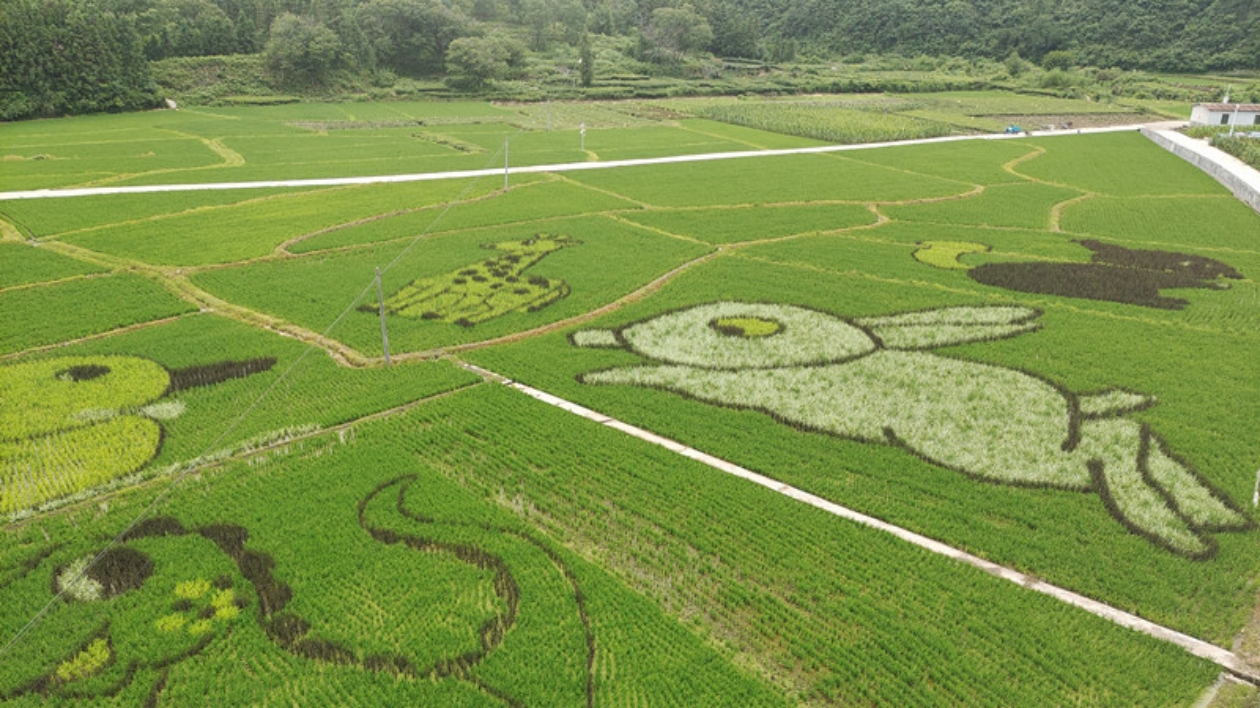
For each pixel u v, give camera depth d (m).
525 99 155.00
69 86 124.69
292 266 54.12
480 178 83.44
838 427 34.16
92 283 49.88
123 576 24.50
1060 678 21.42
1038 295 50.66
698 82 170.00
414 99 153.75
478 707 20.02
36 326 43.03
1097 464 31.42
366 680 20.88
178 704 20.17
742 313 47.03
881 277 54.12
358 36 158.75
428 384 37.47
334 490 29.03
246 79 146.88
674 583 24.75
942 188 82.44
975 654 22.11
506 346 42.12
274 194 74.25
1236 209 74.75
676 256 57.94
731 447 32.44
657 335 43.75
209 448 31.62
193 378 37.59
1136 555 26.20
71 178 78.25
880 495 29.48
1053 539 26.97
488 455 31.84
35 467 30.23
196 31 150.75
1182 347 42.59
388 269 53.66
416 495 28.86
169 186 75.94
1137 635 22.72
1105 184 85.62
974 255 59.12
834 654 21.92
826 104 148.88
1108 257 59.12
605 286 51.66
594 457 31.41
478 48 159.50
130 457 30.86
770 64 193.38
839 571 25.25
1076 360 41.03
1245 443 33.25
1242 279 54.31
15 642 21.91
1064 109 147.12
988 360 40.94
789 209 72.50
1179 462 31.75
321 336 42.88
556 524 27.66
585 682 20.89
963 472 31.08
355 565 25.14
